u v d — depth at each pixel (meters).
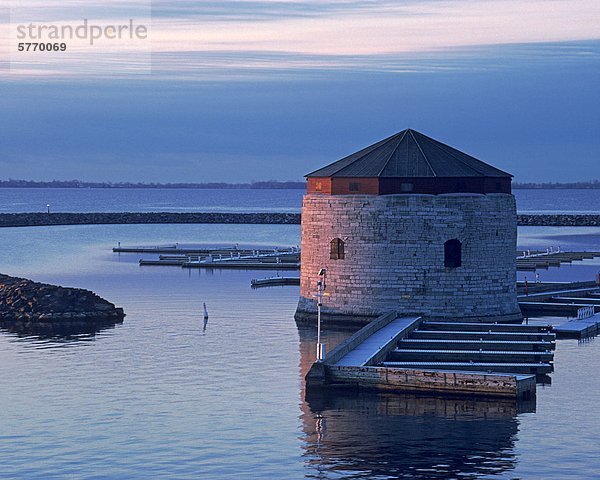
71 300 90.44
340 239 85.62
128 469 46.66
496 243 85.88
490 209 85.19
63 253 175.25
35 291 91.31
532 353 68.69
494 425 53.41
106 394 59.78
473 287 84.56
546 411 56.09
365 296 84.75
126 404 57.50
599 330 83.56
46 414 55.41
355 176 85.31
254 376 64.44
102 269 141.75
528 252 168.88
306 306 88.31
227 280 125.44
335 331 81.75
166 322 86.94
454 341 72.69
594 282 111.81
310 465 47.22
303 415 55.44
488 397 58.84
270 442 50.56
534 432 52.12
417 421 54.31
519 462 47.53
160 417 54.88
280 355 71.12
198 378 63.84
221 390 60.78
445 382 59.56
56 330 82.62
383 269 84.06
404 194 83.88
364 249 84.56
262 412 56.06
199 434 51.84
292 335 79.81
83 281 123.75
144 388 61.25
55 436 51.44
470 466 47.03
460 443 50.38
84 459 48.00
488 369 65.31
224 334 80.31
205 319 88.50
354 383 61.19
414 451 49.22
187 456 48.44
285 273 136.25
